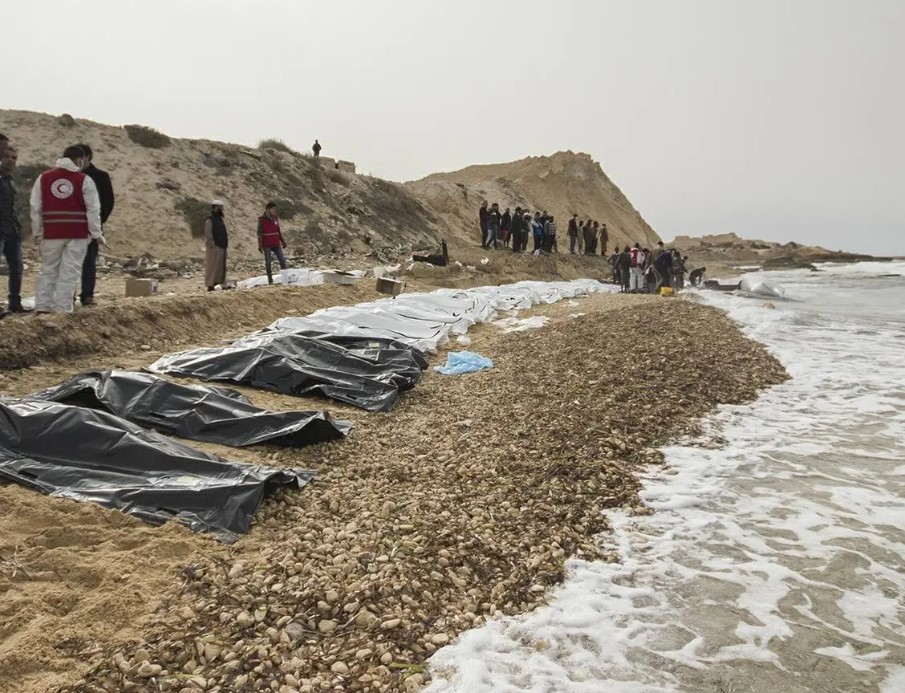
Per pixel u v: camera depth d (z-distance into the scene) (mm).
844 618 3471
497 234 30906
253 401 6699
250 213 23891
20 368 6703
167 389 5859
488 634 3242
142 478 4441
